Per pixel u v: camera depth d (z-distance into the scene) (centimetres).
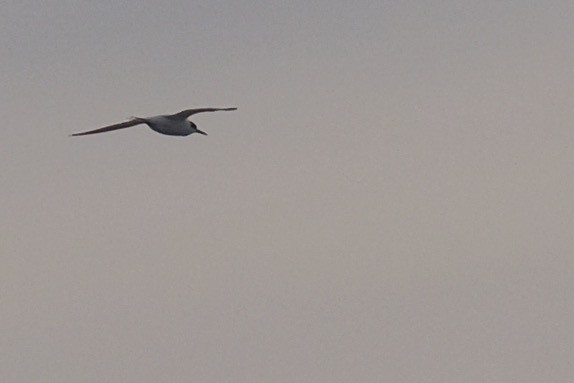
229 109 3372
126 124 3089
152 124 3334
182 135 3388
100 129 3069
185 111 3362
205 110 3372
